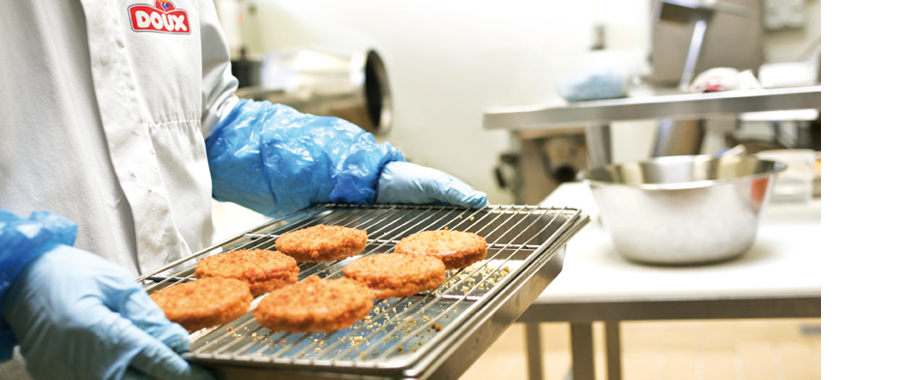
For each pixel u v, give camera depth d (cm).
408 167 119
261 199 126
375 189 122
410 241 97
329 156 119
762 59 339
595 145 268
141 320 63
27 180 87
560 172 336
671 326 320
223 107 125
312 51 298
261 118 124
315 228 101
